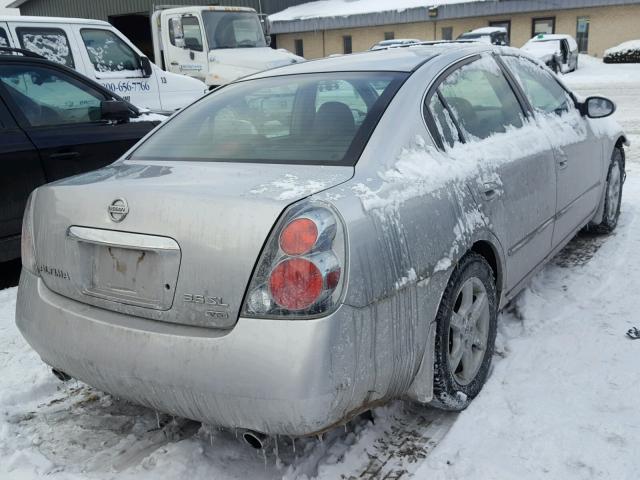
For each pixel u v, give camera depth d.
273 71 3.38
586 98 4.32
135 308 2.25
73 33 8.22
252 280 2.03
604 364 3.05
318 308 1.99
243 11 13.21
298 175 2.34
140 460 2.56
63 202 2.46
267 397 1.98
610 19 27.25
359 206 2.16
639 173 7.20
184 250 2.13
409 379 2.38
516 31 28.73
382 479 2.38
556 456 2.42
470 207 2.67
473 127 3.05
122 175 2.57
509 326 3.54
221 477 2.43
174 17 12.87
